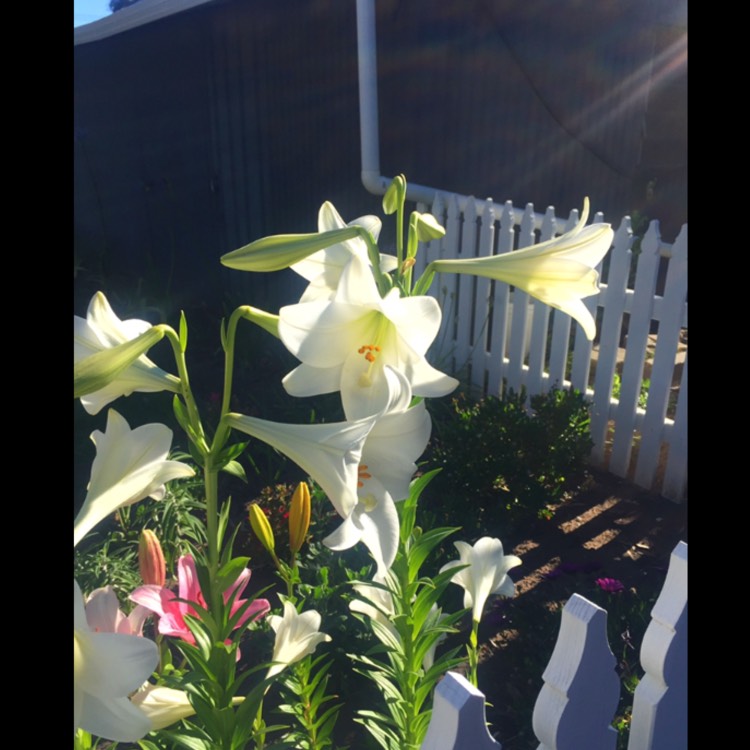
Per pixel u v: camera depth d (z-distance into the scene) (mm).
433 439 4965
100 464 1372
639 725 1673
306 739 2203
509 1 7254
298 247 1661
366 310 1622
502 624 3303
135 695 1666
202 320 7465
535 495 4047
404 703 2096
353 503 1462
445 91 7262
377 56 6906
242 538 3928
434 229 1923
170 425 5188
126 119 7938
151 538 1743
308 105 7270
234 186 7770
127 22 7336
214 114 7656
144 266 8188
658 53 8148
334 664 2992
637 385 4539
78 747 1478
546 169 7969
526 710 2840
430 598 1979
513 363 5340
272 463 4578
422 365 1649
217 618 1616
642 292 4434
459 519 3951
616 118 8172
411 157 7277
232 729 1664
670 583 1597
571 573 3604
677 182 8742
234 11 7305
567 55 7688
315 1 7004
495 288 5547
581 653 1455
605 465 4836
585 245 1801
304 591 3021
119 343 1607
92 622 1644
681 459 4332
